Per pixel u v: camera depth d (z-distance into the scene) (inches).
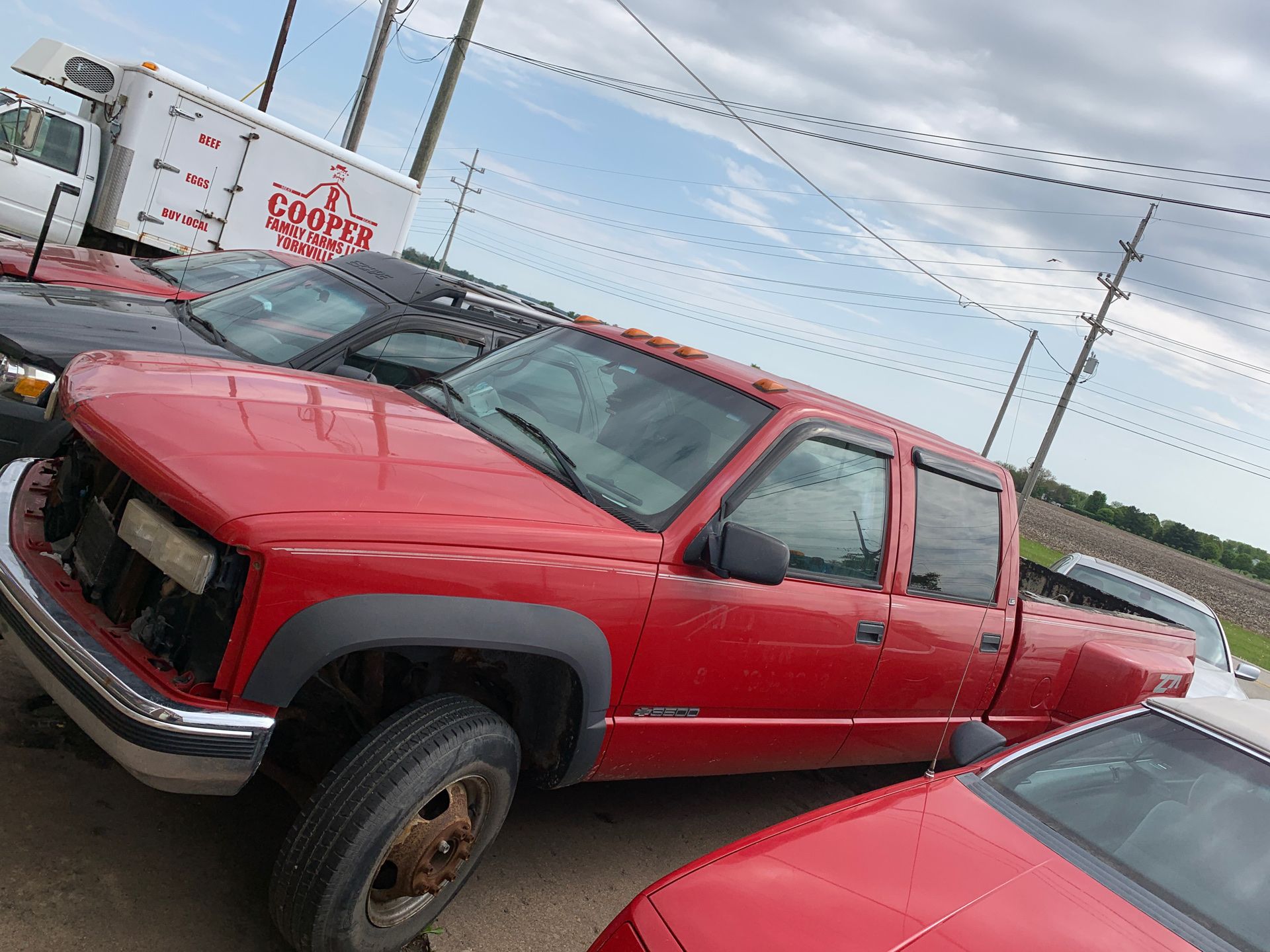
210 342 211.8
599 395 154.5
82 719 93.7
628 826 165.2
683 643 129.8
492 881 135.1
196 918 109.8
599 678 121.0
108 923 104.0
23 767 125.3
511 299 273.9
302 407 127.4
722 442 142.7
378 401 143.3
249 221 527.8
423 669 121.7
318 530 96.1
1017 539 192.7
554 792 169.2
